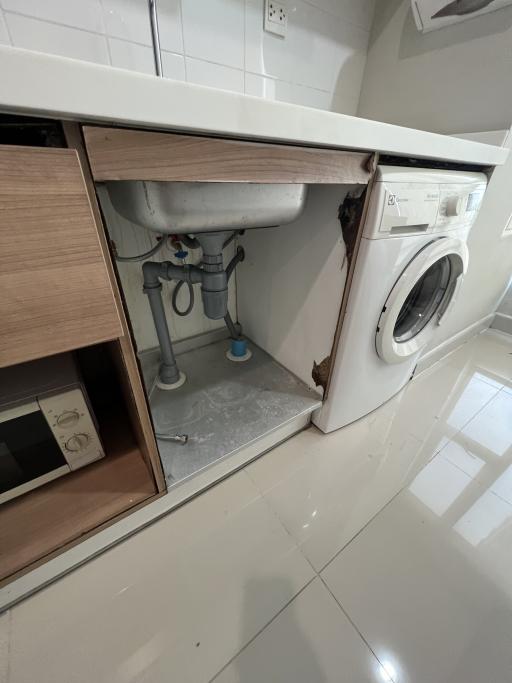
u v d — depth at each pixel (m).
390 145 0.56
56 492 0.64
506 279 1.52
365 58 1.11
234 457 0.82
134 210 0.51
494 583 0.63
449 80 0.92
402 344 0.92
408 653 0.53
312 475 0.85
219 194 0.51
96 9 0.63
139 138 0.35
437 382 1.27
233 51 0.82
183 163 0.39
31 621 0.55
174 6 0.70
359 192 0.62
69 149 0.31
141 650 0.52
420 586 0.62
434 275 0.97
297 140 0.44
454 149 0.68
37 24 0.60
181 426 0.84
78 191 0.33
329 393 0.91
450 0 0.82
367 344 0.82
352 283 0.71
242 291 1.20
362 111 1.19
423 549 0.68
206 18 0.75
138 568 0.63
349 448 0.94
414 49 0.97
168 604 0.58
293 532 0.71
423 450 0.94
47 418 0.56
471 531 0.72
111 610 0.57
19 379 0.56
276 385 1.01
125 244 0.88
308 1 0.88
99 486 0.65
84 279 0.37
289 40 0.90
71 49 0.64
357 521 0.74
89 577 0.61
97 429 0.66
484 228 1.04
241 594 0.60
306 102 1.04
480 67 0.85
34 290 0.34
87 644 0.53
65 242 0.34
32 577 0.56
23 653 0.51
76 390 0.58
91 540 0.61
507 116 0.82
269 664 0.51
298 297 0.90
